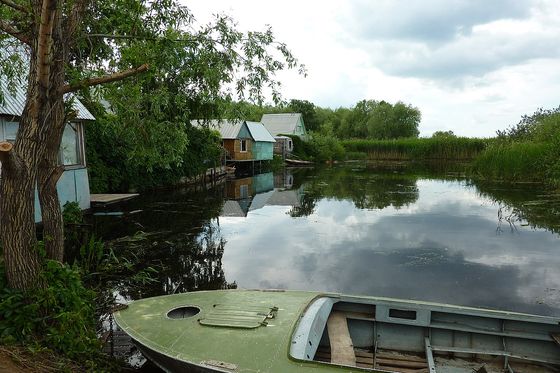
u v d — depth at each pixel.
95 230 10.23
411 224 12.41
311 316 4.27
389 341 4.78
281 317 4.25
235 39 6.48
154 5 5.93
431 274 7.92
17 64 6.77
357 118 77.81
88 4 4.87
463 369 4.41
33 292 3.80
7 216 3.73
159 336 4.01
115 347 4.71
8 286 3.83
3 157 3.49
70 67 5.48
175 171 20.23
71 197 11.09
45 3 3.40
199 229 11.38
